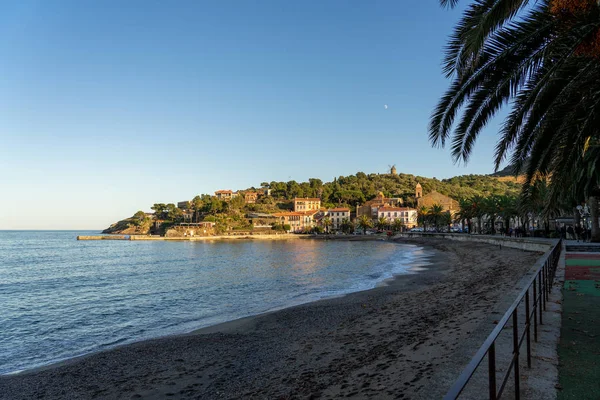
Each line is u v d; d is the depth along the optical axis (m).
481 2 6.11
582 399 4.43
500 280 20.86
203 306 21.62
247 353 11.80
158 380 10.03
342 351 10.76
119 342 14.95
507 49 7.05
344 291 24.44
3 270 48.59
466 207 81.06
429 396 5.77
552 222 50.44
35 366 12.34
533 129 7.88
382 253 64.62
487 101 7.94
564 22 6.04
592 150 16.78
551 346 6.35
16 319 19.77
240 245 115.81
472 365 2.31
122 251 93.00
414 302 17.62
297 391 7.94
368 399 6.62
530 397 4.51
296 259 56.00
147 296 25.83
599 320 8.10
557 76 6.71
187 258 64.88
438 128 8.24
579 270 16.73
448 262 40.50
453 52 6.73
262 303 21.64
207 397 8.57
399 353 9.20
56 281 36.19
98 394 9.39
